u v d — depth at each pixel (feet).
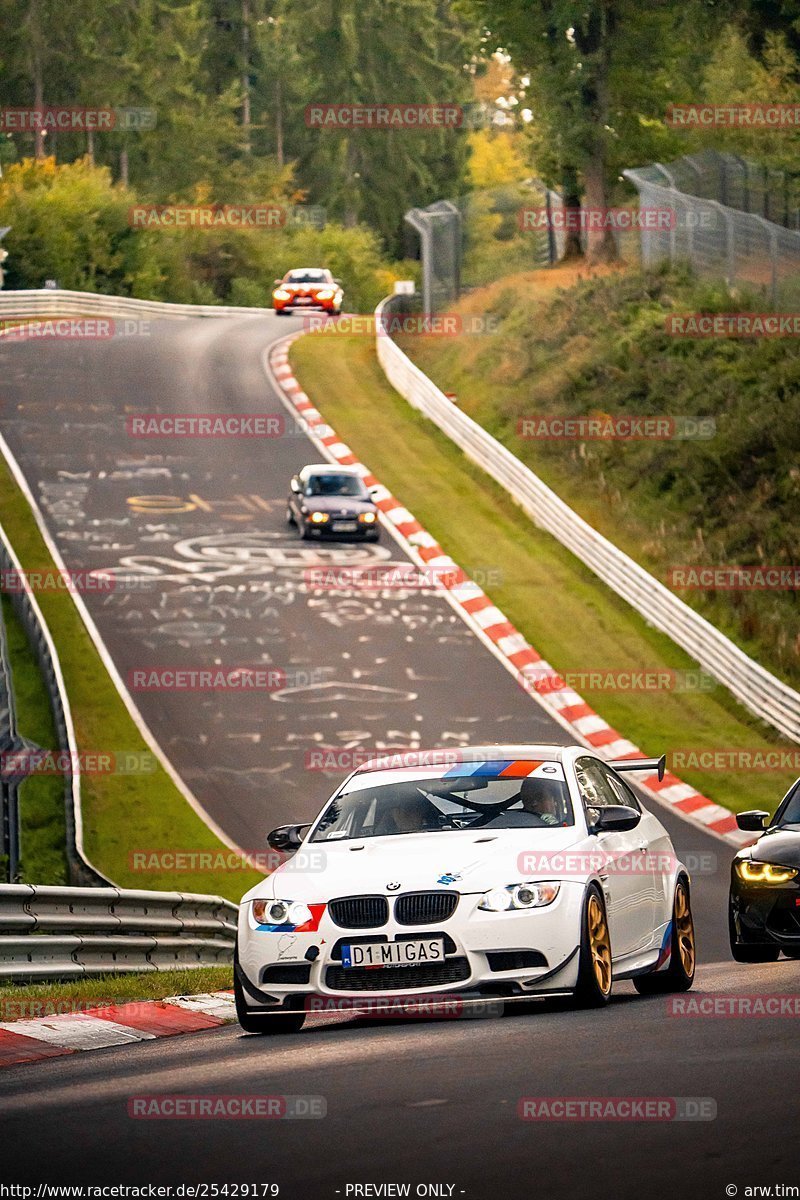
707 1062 86.12
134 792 320.09
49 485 519.60
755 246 599.16
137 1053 106.32
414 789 128.26
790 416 507.30
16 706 353.72
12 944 142.20
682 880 138.41
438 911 113.19
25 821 311.27
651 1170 62.34
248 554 465.06
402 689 377.50
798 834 159.22
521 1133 69.46
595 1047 93.20
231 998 144.66
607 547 457.68
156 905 173.78
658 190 638.94
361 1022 123.03
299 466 555.28
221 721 354.54
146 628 406.21
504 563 471.21
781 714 374.22
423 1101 77.36
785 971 144.56
